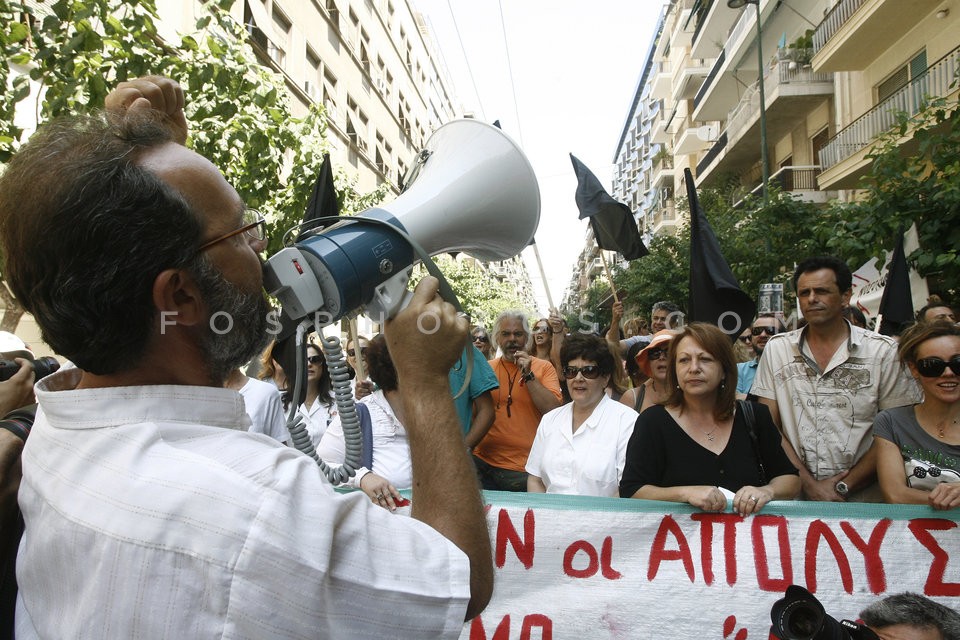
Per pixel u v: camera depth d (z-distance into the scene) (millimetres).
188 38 5824
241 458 857
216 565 761
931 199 6664
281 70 16891
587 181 4641
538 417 4328
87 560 800
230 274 946
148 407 884
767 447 2697
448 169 1421
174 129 1298
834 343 3246
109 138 907
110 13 5297
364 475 2895
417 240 1309
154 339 902
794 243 13312
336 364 1216
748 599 2416
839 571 2400
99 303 844
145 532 777
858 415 3141
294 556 779
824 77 18062
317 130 7953
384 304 1222
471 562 941
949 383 2551
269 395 3041
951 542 2363
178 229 881
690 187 3818
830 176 15906
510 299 39000
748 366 4406
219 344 938
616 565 2492
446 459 986
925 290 6281
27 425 1182
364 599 824
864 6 13695
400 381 1045
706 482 2633
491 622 2504
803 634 1737
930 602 2059
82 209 832
